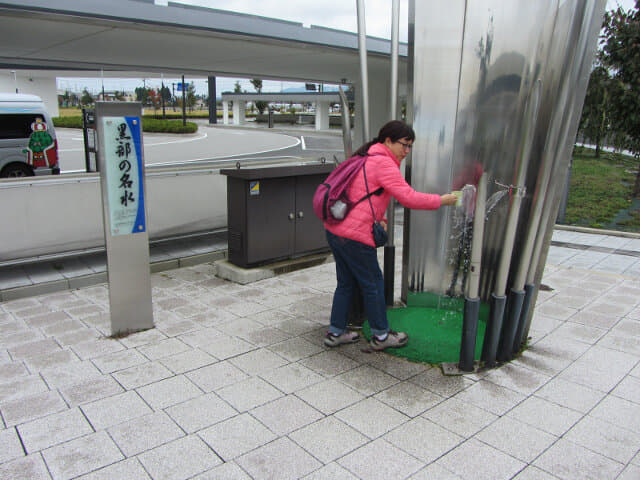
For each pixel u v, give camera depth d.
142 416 2.88
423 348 3.72
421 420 2.87
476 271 3.22
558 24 3.19
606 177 14.74
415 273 4.38
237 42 6.71
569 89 3.12
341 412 2.95
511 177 3.64
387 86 10.51
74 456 2.53
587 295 5.07
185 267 5.96
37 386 3.20
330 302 4.81
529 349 3.84
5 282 5.02
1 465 2.45
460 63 3.72
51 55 8.05
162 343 3.87
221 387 3.22
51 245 5.48
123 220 3.83
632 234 7.87
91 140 8.29
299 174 5.51
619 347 3.89
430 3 3.68
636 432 2.80
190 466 2.46
